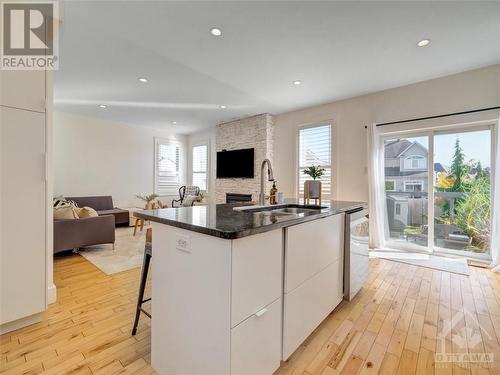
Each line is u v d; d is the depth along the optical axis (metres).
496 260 3.05
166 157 7.45
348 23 2.35
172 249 1.29
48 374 1.36
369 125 4.08
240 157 5.84
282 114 5.43
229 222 1.22
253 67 3.26
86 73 3.44
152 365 1.42
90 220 3.60
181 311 1.24
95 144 5.99
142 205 6.80
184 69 3.32
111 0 2.03
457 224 3.55
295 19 2.29
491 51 2.84
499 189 3.04
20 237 1.69
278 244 1.31
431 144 3.71
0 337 1.66
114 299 2.24
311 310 1.63
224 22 2.34
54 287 2.17
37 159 1.74
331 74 3.46
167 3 2.08
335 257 1.98
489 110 3.16
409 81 3.68
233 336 1.03
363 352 1.56
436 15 2.23
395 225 4.09
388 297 2.33
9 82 1.62
